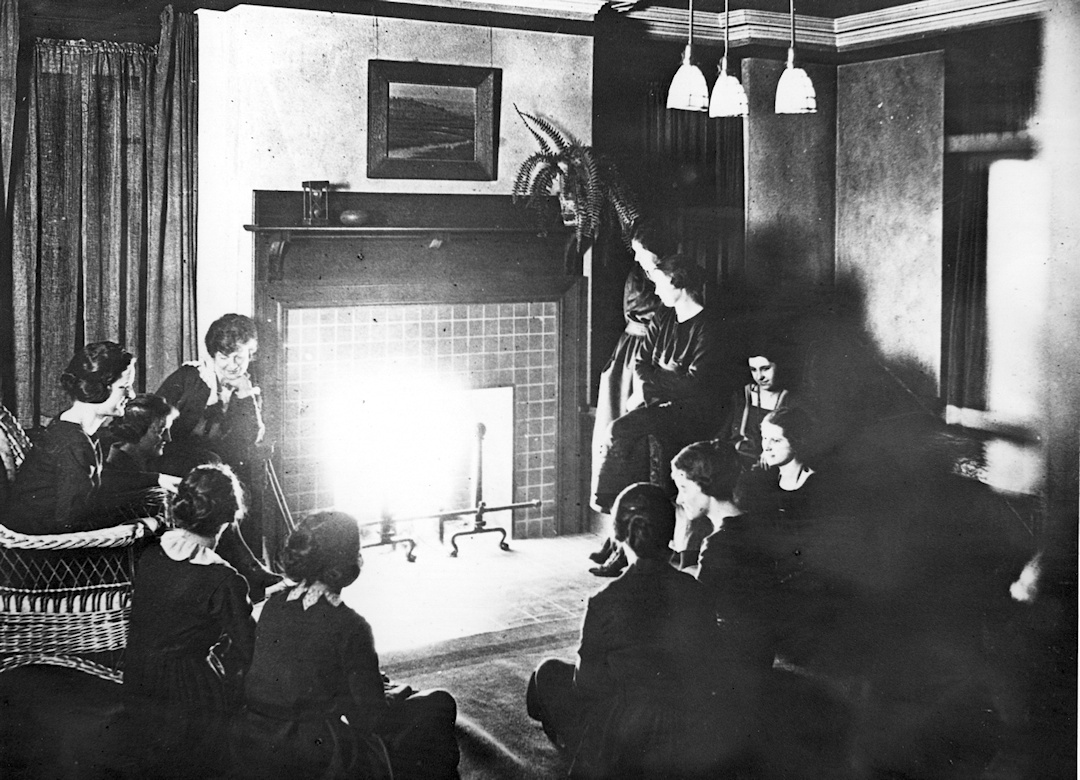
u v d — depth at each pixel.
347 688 5.27
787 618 6.34
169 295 5.41
